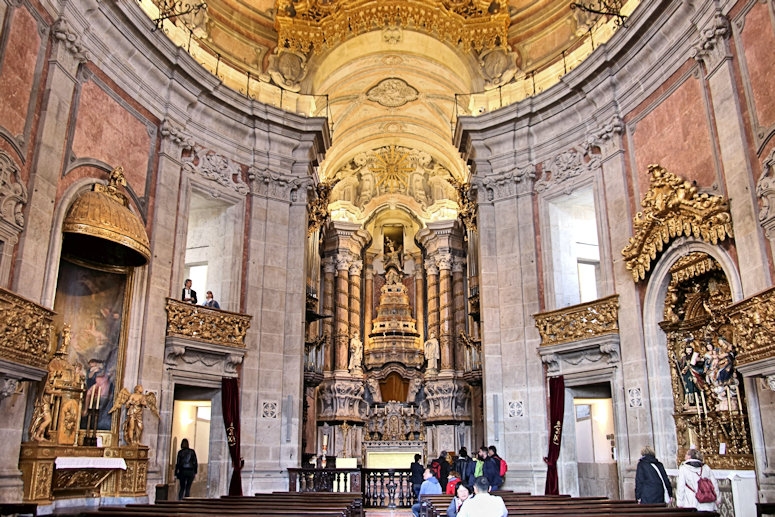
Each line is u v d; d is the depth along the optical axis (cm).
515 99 1745
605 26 1545
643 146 1331
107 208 1136
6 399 907
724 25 1081
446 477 1393
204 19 1644
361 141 2595
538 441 1461
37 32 1053
